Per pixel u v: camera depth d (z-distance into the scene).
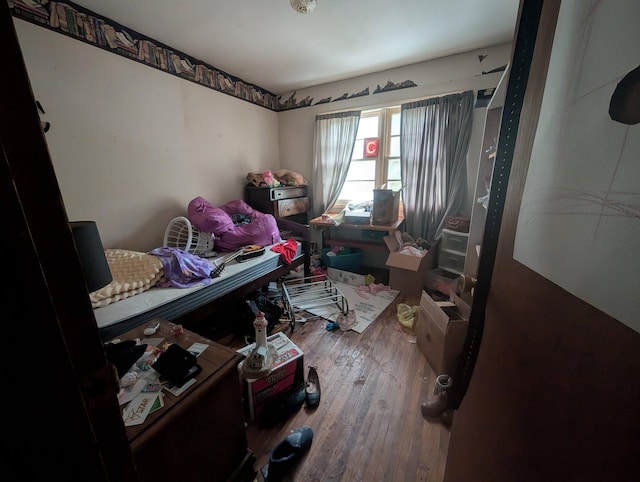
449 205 2.75
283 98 3.62
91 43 1.86
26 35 1.59
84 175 1.92
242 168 3.22
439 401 1.34
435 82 2.67
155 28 2.05
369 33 2.12
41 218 0.27
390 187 3.30
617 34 0.28
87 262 0.82
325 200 3.52
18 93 0.25
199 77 2.61
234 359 0.96
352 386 1.56
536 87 0.49
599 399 0.30
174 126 2.45
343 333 2.09
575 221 0.35
